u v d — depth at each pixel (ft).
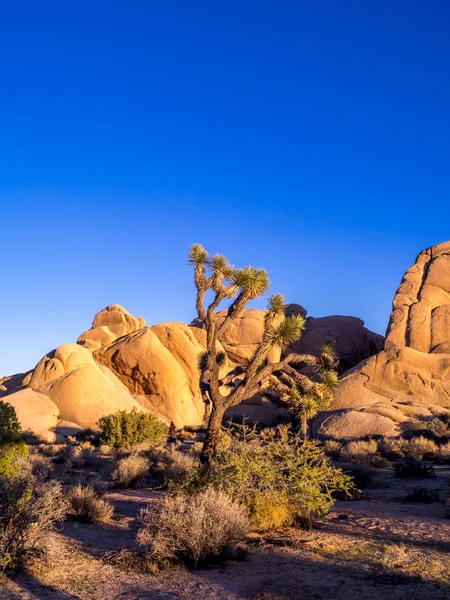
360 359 225.15
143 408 160.35
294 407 44.39
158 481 52.95
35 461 60.08
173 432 134.51
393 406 137.28
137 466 52.95
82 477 58.34
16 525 23.16
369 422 118.52
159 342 173.06
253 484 32.14
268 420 163.32
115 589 20.80
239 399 40.06
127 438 98.58
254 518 31.17
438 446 94.02
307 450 34.01
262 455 33.55
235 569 23.57
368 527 32.01
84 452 88.12
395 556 24.94
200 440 122.62
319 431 120.88
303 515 31.78
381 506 40.91
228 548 24.98
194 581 21.88
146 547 25.39
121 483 51.49
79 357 158.20
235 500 30.86
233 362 199.52
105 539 29.09
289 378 44.14
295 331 41.37
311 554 25.76
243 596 20.08
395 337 186.29
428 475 59.16
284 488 32.24
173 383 166.40
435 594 20.04
